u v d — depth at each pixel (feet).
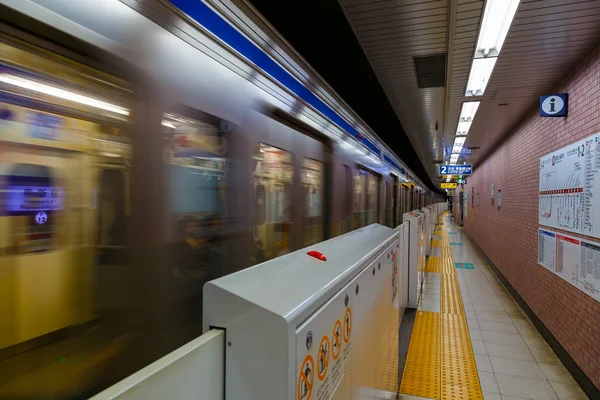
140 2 3.51
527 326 15.46
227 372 2.45
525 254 17.67
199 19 4.22
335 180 9.66
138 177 3.62
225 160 4.92
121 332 3.55
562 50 10.07
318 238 8.48
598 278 9.49
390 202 20.15
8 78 2.58
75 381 3.18
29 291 2.85
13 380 2.80
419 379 10.77
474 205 44.60
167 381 1.89
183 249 4.25
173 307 4.13
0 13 2.49
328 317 3.20
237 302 2.43
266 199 6.07
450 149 30.63
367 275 4.96
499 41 9.69
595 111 9.82
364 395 4.78
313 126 7.98
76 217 3.15
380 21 9.19
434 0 8.23
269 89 5.94
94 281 3.31
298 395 2.45
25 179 2.77
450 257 34.63
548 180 13.93
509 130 21.71
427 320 16.24
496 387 10.36
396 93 14.99
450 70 11.62
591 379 9.75
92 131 3.20
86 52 3.05
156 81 3.72
